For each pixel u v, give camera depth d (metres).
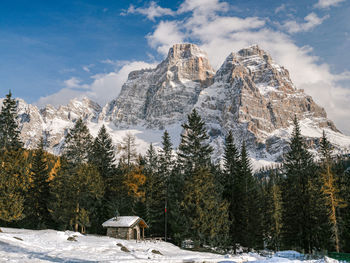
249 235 54.84
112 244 35.16
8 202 37.72
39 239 31.05
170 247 45.09
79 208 55.75
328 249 50.59
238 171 64.50
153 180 62.59
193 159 59.91
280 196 66.44
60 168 58.19
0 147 52.12
